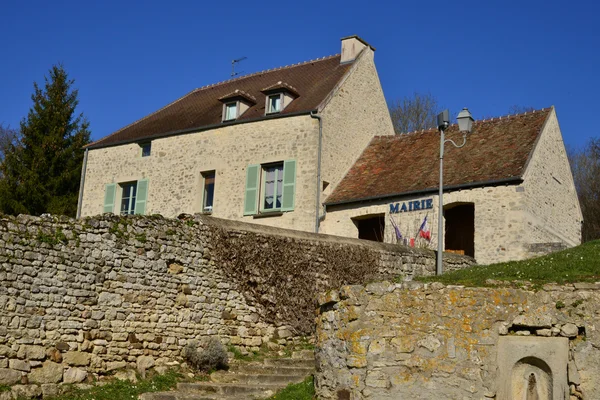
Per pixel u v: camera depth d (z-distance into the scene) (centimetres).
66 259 1138
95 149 2486
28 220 1112
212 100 2488
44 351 1088
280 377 1160
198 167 2222
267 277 1397
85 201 2456
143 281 1234
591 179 3428
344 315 942
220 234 1358
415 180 1945
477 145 2000
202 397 1066
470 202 1812
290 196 2022
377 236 2034
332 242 1508
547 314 877
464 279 978
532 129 1950
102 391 1103
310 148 2028
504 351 877
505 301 888
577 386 848
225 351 1267
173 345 1254
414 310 910
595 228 3172
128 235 1230
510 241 1731
